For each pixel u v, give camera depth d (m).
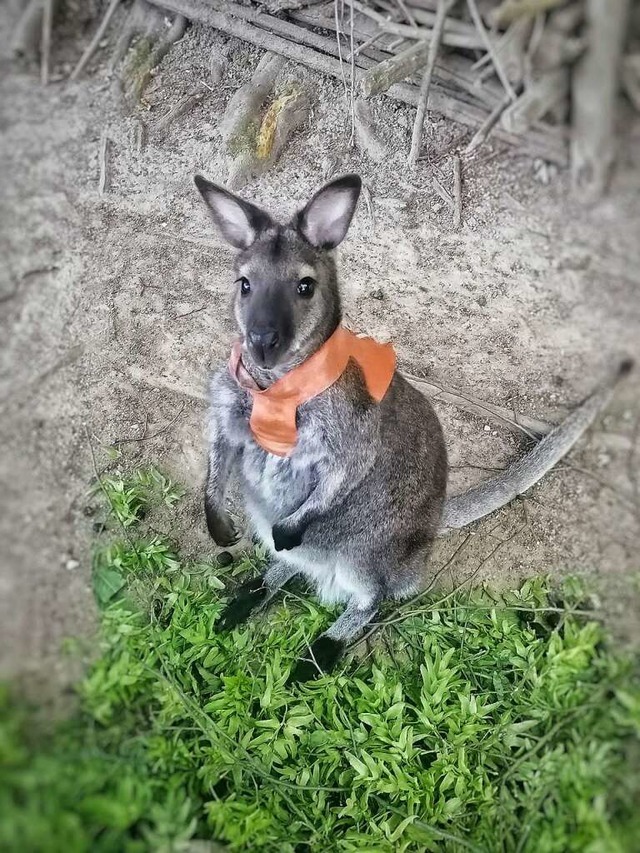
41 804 0.45
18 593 0.53
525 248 0.80
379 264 0.96
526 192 0.77
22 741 0.47
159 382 0.91
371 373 0.71
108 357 0.88
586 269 0.66
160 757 0.60
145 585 0.78
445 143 0.92
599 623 0.67
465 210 0.90
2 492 0.55
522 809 0.66
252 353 0.63
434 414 0.81
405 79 0.91
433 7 0.81
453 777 0.71
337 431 0.69
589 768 0.58
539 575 0.82
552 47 0.57
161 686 0.66
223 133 0.98
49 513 0.62
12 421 0.59
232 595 0.83
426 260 0.94
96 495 0.77
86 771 0.50
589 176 0.57
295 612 0.84
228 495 0.90
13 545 0.54
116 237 0.89
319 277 0.67
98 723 0.56
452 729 0.74
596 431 0.71
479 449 0.91
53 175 0.76
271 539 0.82
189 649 0.76
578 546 0.75
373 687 0.78
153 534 0.84
